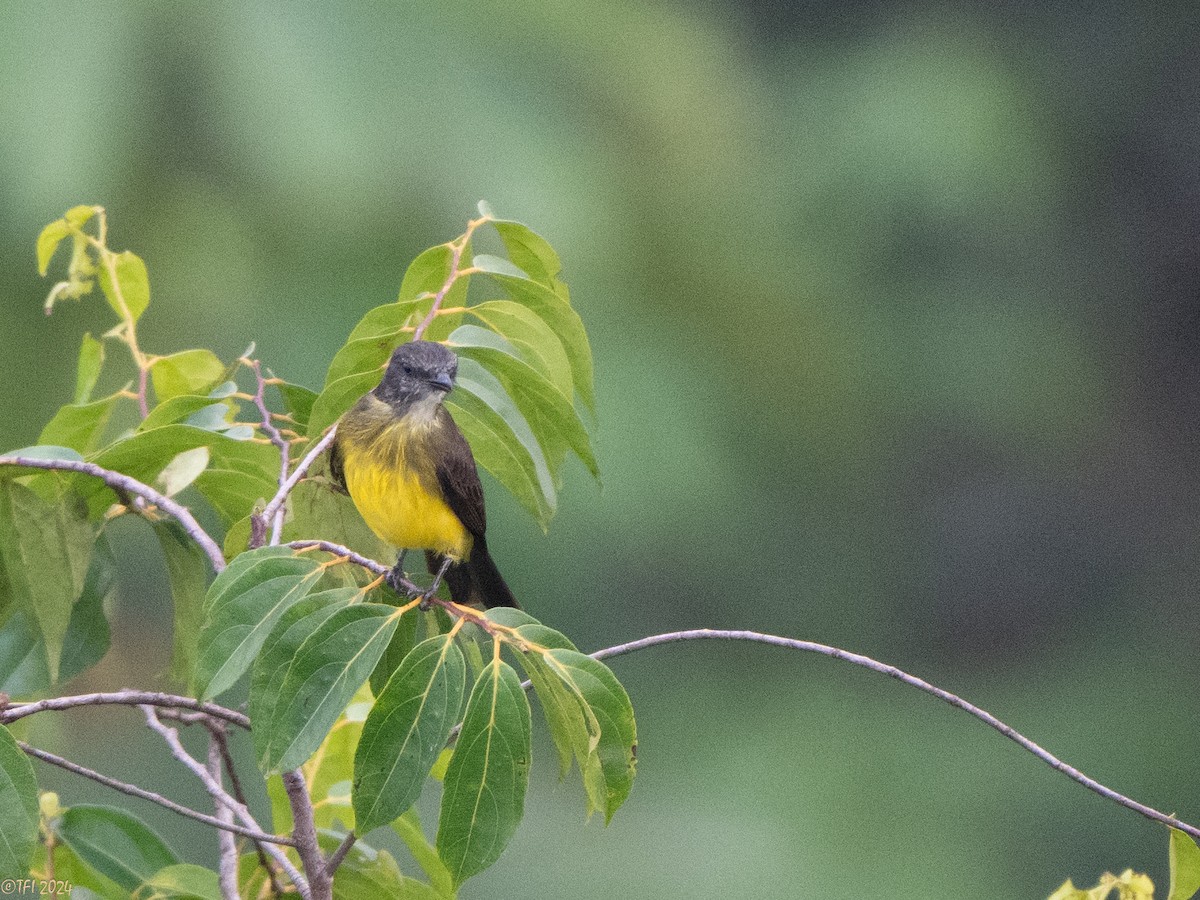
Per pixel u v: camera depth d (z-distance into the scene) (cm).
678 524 1423
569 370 616
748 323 1438
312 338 1248
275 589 479
